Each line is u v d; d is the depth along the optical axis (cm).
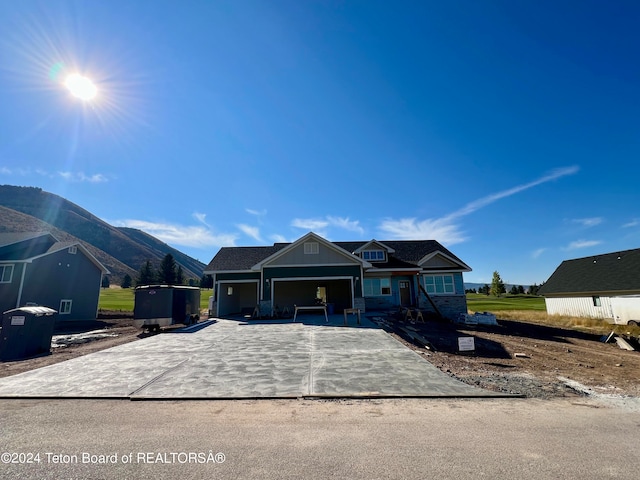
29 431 462
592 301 2738
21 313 1079
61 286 2381
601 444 409
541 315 2739
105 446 410
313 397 607
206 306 4419
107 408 562
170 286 1641
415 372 774
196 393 634
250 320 1894
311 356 940
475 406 563
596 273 2878
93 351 1157
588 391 670
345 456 376
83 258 2573
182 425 480
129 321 2339
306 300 2434
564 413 530
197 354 993
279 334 1347
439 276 2367
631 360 1034
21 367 909
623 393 657
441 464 356
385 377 734
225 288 2352
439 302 2320
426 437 430
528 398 612
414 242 2773
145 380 726
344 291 2444
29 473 346
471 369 844
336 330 1424
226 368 821
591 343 1442
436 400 596
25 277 2155
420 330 1505
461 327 1694
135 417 516
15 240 2302
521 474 336
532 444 408
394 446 402
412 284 2336
